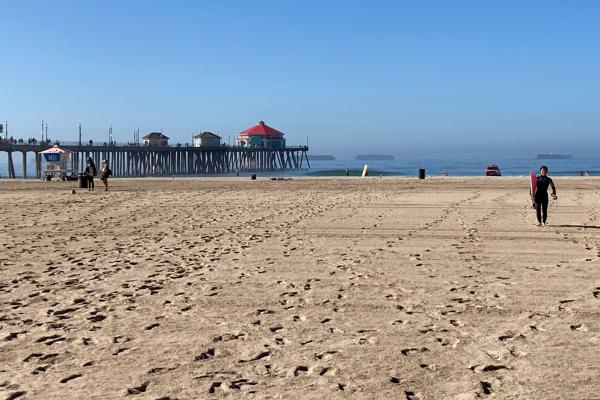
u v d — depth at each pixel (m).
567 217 17.81
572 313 6.83
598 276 9.03
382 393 4.49
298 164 167.38
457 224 16.17
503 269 9.73
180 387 4.68
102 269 10.09
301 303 7.50
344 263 10.42
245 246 12.66
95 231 15.58
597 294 7.80
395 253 11.47
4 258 11.30
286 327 6.42
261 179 48.91
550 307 7.13
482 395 4.41
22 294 8.16
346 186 36.84
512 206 21.70
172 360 5.35
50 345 5.84
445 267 9.95
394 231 14.83
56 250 12.31
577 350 5.47
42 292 8.28
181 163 133.12
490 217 17.95
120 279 9.20
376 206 22.22
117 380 4.85
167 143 130.12
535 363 5.13
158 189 35.56
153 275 9.50
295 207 22.41
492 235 13.91
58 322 6.69
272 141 154.75
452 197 26.33
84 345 5.83
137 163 122.81
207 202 25.36
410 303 7.45
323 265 10.25
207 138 138.50
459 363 5.17
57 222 17.86
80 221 18.14
